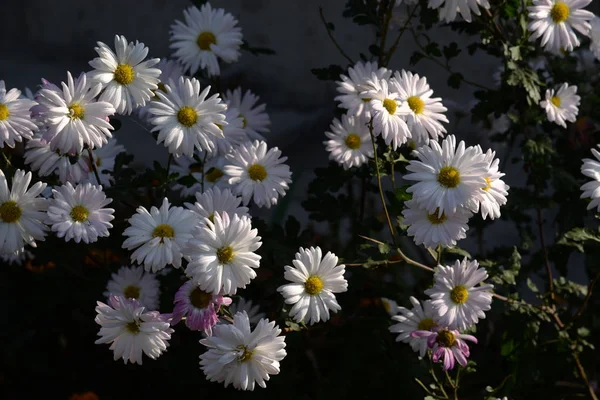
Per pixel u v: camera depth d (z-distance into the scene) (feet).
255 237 3.73
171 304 4.15
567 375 4.48
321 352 4.28
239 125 4.30
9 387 4.58
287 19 5.69
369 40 5.61
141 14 5.87
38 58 6.00
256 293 4.39
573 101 4.35
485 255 4.71
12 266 4.65
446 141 3.80
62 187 3.85
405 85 4.09
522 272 4.46
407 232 3.89
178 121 3.95
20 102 3.86
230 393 4.36
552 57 4.61
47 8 5.97
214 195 3.95
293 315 3.94
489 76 5.46
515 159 4.59
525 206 4.40
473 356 4.57
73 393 4.57
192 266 3.69
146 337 3.76
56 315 4.60
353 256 4.28
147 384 4.55
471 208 3.78
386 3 4.52
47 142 3.84
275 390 4.24
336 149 4.23
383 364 4.29
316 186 4.47
